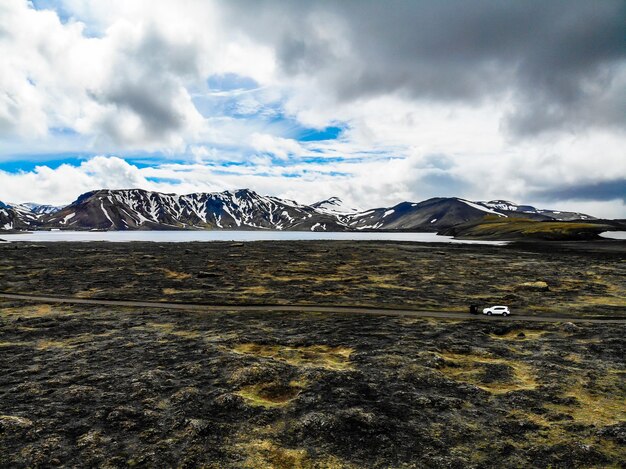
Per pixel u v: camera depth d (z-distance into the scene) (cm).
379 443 2162
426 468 1947
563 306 6012
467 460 1997
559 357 3541
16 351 3719
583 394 2750
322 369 3166
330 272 9894
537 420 2395
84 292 7181
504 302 6338
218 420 2414
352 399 2681
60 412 2488
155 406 2584
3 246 17925
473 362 3447
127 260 12212
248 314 5541
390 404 2619
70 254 14125
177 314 5506
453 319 5238
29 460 1978
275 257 13238
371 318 5262
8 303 6225
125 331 4534
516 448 2094
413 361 3422
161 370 3175
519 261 11981
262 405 2614
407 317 5338
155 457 2023
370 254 14350
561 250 16325
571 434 2214
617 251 15538
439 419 2425
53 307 5953
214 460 2006
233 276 9225
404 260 12406
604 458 1984
